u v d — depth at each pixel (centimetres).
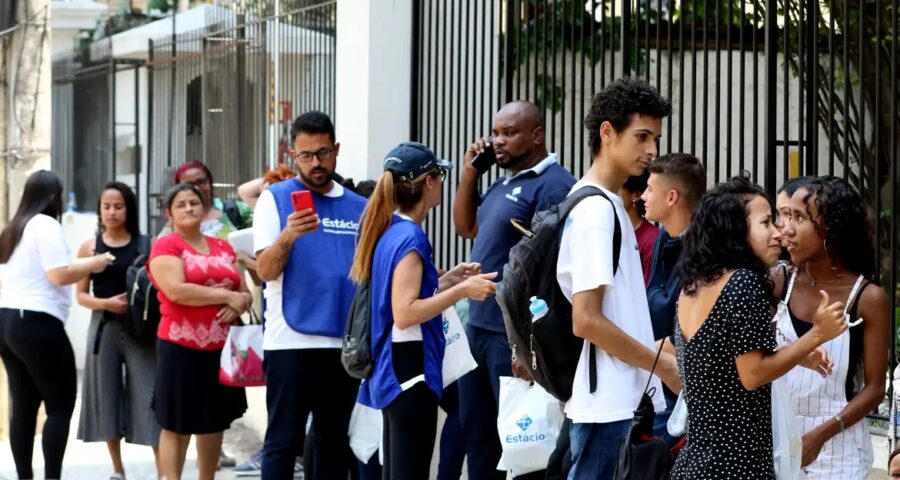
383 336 657
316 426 780
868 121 818
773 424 484
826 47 795
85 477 992
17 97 1167
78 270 894
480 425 741
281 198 784
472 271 688
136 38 1509
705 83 693
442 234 954
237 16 1199
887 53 806
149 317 909
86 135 1598
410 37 989
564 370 545
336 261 772
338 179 856
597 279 515
